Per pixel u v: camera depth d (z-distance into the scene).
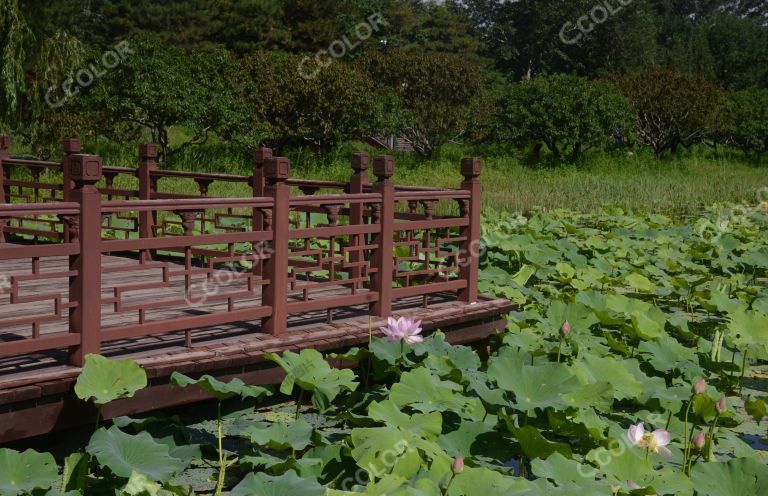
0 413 3.34
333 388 3.80
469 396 4.15
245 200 4.28
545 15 42.34
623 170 23.39
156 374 3.76
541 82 23.83
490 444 3.54
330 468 3.29
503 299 5.83
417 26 42.41
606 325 5.72
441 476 3.06
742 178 21.77
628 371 4.39
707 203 15.94
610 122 23.56
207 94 18.86
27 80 16.47
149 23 32.38
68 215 3.63
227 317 4.24
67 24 28.73
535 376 3.78
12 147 17.73
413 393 3.79
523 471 3.52
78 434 3.79
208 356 4.02
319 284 4.75
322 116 20.56
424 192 5.27
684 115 26.36
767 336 4.93
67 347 3.88
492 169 22.80
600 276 7.45
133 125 19.36
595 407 3.81
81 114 17.62
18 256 3.42
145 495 2.88
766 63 47.94
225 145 21.03
